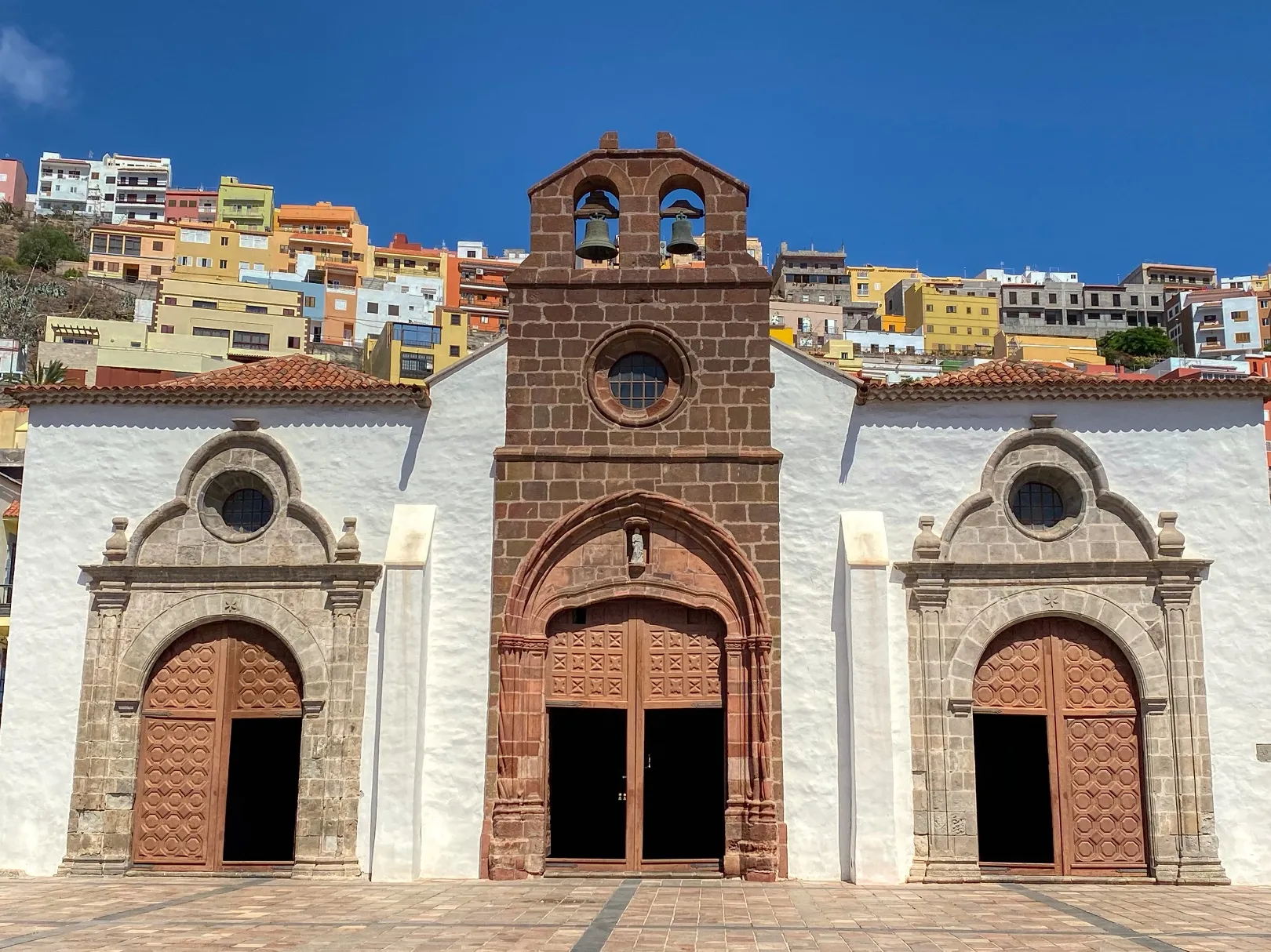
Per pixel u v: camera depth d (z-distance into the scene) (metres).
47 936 13.27
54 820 19.34
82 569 20.22
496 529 19.92
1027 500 20.23
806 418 20.23
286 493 20.38
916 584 19.47
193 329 74.38
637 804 19.33
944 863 18.44
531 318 20.67
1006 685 19.39
